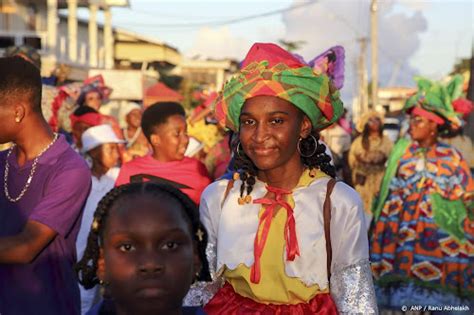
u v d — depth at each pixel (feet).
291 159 9.58
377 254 22.95
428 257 22.12
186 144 16.44
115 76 71.20
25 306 10.19
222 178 10.84
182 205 5.89
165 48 126.31
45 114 24.40
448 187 22.09
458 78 22.22
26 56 21.13
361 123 31.99
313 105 9.33
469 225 22.17
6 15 88.43
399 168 22.75
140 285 5.56
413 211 22.40
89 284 6.58
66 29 103.45
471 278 22.02
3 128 10.30
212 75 126.82
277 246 9.41
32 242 9.98
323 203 9.41
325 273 9.32
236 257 9.56
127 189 5.90
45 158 10.45
